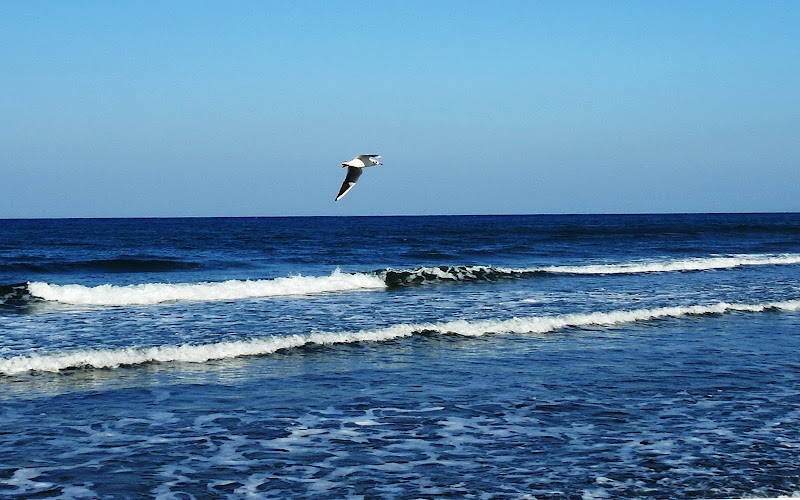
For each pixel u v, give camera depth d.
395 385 11.56
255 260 36.81
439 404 10.50
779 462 8.19
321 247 47.41
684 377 12.20
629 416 9.93
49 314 18.42
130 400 10.54
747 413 10.08
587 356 13.82
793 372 12.61
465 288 25.12
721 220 145.00
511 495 7.29
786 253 44.47
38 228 93.44
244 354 13.54
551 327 16.72
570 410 10.22
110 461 8.12
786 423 9.62
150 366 12.57
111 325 16.70
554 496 7.27
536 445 8.76
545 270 30.19
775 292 24.16
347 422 9.62
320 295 22.91
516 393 11.12
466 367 12.83
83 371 12.12
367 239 58.06
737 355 14.02
